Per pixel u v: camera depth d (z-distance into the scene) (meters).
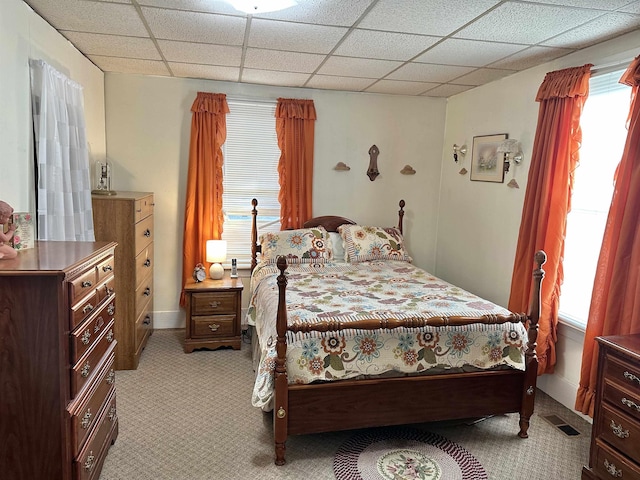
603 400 2.17
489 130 4.03
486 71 3.61
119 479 2.23
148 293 4.04
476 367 2.61
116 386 3.23
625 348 2.05
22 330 1.71
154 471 2.30
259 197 4.55
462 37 2.80
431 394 2.53
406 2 2.27
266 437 2.65
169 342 4.13
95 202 3.32
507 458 2.51
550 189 3.08
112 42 3.11
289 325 2.35
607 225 2.60
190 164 4.23
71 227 2.82
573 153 2.94
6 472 1.77
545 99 3.11
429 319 2.47
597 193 2.94
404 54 3.21
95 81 3.80
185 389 3.22
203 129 4.21
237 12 2.47
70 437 1.80
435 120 4.79
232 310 3.96
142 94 4.16
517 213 3.63
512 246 3.70
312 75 3.92
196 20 2.62
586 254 3.02
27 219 2.09
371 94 4.61
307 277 3.60
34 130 2.57
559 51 3.03
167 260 4.42
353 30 2.72
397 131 4.72
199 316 3.89
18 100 2.38
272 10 2.43
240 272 4.56
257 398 2.39
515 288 3.34
